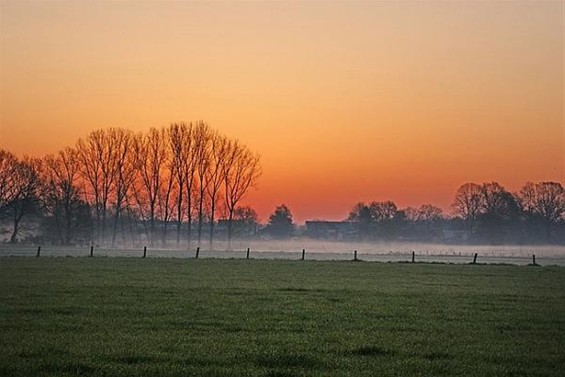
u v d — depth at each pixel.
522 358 22.36
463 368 20.59
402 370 20.17
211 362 20.89
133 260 79.62
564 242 187.50
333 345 24.09
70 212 140.25
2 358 20.97
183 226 143.62
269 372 19.42
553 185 188.25
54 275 54.62
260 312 33.06
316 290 45.47
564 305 37.84
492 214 191.12
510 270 70.25
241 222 167.25
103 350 22.47
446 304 37.81
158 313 32.12
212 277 55.62
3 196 138.88
